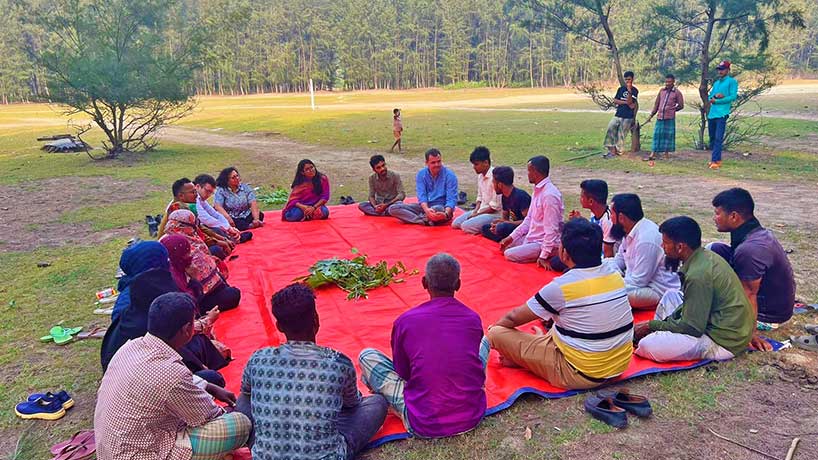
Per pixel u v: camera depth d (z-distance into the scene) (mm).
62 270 7586
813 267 6773
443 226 8820
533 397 4234
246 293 6355
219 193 8805
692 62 16312
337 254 7586
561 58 90062
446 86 91062
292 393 3117
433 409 3688
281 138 24531
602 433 3811
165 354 3215
